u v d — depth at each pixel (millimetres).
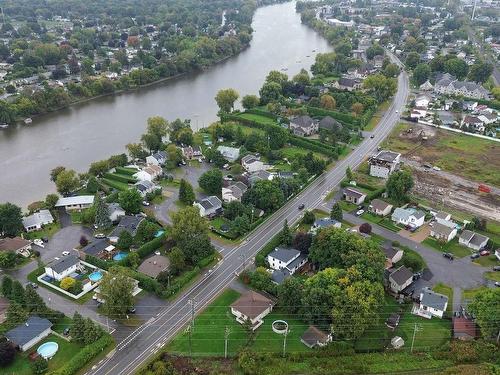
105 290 147250
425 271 172500
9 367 130000
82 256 177375
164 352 135250
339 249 162625
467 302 155750
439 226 193750
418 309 152375
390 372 131500
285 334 137000
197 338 141250
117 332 143000
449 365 133500
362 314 138000
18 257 176750
